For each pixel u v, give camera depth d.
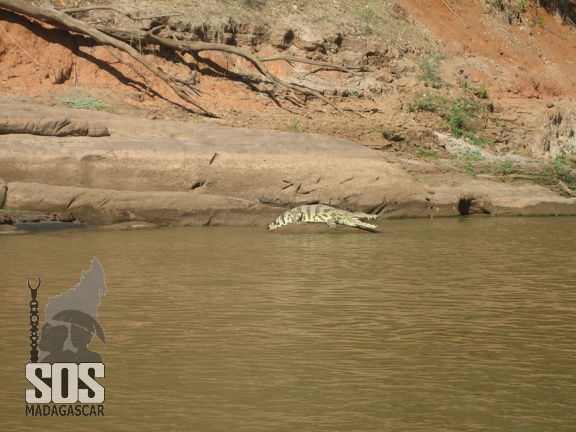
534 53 62.12
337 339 14.11
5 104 35.53
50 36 43.06
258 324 15.09
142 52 45.12
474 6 63.06
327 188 34.66
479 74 55.50
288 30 50.50
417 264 22.09
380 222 33.59
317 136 38.81
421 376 12.10
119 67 43.94
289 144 37.06
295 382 11.77
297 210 31.00
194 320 15.36
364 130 43.72
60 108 36.25
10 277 19.38
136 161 32.78
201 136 36.53
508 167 43.00
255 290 18.17
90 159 32.19
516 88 56.03
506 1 64.38
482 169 42.06
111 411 10.57
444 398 11.12
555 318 15.76
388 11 57.03
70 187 31.27
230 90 46.12
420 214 35.81
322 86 49.16
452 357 13.09
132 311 16.05
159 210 31.61
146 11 46.69
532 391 11.45
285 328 14.83
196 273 20.30
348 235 28.86
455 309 16.44
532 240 27.61
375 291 18.20
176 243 26.14
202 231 29.97
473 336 14.39
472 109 51.12
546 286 18.95
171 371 12.25
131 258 22.67
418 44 55.75
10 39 41.84
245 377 11.98
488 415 10.48
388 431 9.92
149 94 43.41
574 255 24.05
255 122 43.00
